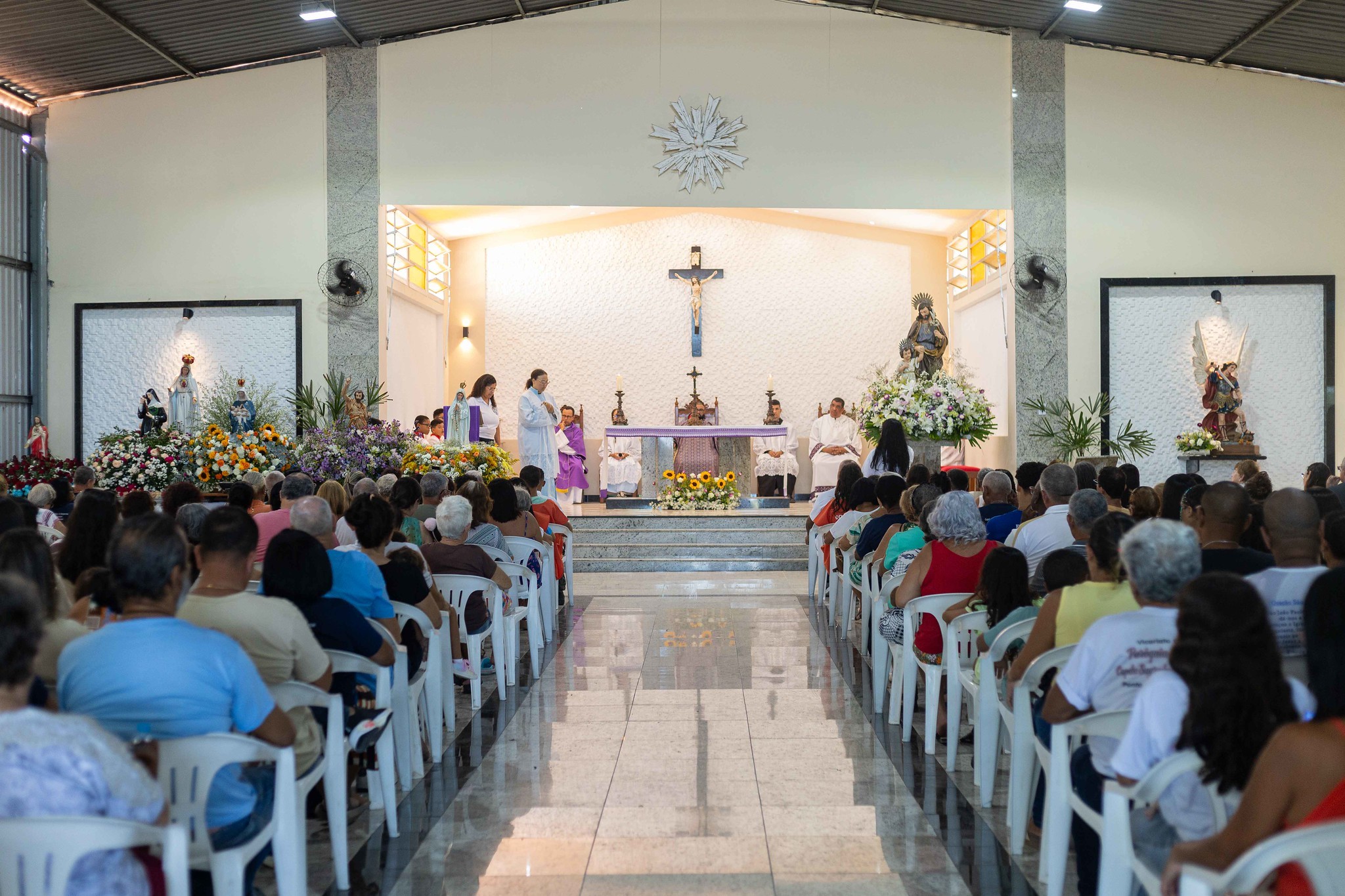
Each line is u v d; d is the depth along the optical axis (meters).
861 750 4.97
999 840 3.80
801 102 12.67
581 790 4.43
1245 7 11.03
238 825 2.73
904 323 16.53
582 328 16.62
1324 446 12.45
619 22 12.69
